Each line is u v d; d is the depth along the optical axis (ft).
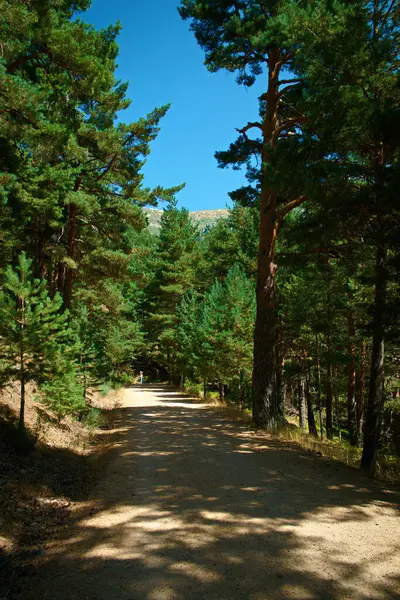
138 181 68.33
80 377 49.44
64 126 47.21
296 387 101.60
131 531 17.43
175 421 55.83
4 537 16.35
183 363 118.11
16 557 15.06
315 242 33.40
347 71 28.86
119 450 36.37
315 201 31.42
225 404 82.38
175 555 14.99
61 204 61.52
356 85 28.48
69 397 35.99
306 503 21.12
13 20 35.29
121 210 65.92
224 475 27.02
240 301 81.41
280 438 43.14
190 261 144.36
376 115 25.43
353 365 71.41
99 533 17.33
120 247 75.72
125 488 24.44
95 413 53.16
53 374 32.17
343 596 12.09
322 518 18.86
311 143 30.04
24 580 13.32
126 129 62.85
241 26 48.55
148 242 162.50
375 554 15.02
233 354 77.77
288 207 52.44
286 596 12.11
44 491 22.65
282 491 23.29
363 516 19.17
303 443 40.93
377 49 27.58
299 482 25.35
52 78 51.80
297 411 102.68
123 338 131.34
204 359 86.79
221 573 13.57
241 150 57.41
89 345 51.83
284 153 31.04
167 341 137.18
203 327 88.43
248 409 79.61
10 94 34.58
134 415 62.80
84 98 50.16
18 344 28.86
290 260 45.37
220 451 35.42
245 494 22.72
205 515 19.33
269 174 32.76
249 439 41.83
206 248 164.96
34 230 61.72
